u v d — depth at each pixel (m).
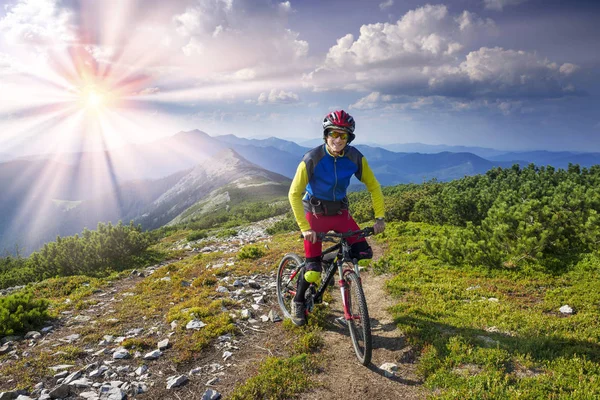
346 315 5.98
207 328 7.13
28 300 8.35
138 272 14.26
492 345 5.87
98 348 6.62
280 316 7.81
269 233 31.52
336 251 6.30
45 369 5.79
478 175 25.30
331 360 5.95
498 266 10.62
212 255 16.14
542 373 5.11
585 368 5.10
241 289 9.94
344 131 5.17
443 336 6.30
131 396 5.12
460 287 9.30
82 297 10.75
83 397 5.04
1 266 21.91
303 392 5.12
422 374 5.39
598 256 10.10
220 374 5.65
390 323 7.29
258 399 4.98
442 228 17.70
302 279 6.90
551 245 10.79
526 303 8.10
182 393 5.19
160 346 6.49
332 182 5.61
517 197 15.41
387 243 16.11
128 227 19.97
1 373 5.69
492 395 4.65
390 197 28.67
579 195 13.16
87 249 17.11
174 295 9.77
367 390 5.12
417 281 10.09
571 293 8.30
